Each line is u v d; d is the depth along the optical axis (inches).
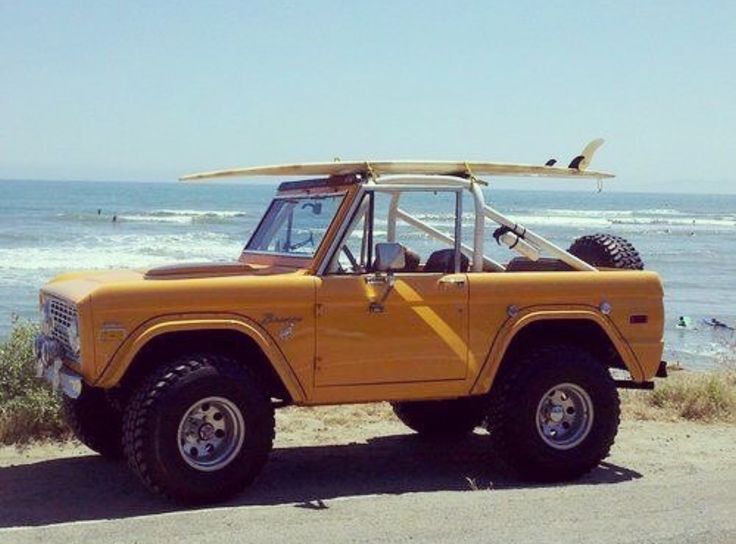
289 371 264.2
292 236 297.3
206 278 261.1
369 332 271.0
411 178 283.4
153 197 4761.3
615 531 231.0
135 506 258.2
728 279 1357.0
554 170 304.3
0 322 802.8
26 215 2640.3
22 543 221.3
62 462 305.7
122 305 249.0
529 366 287.0
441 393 279.3
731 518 241.9
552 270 324.2
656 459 324.2
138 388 258.7
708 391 411.5
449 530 230.7
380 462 314.8
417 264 300.2
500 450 288.7
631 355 297.9
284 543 220.4
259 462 260.2
